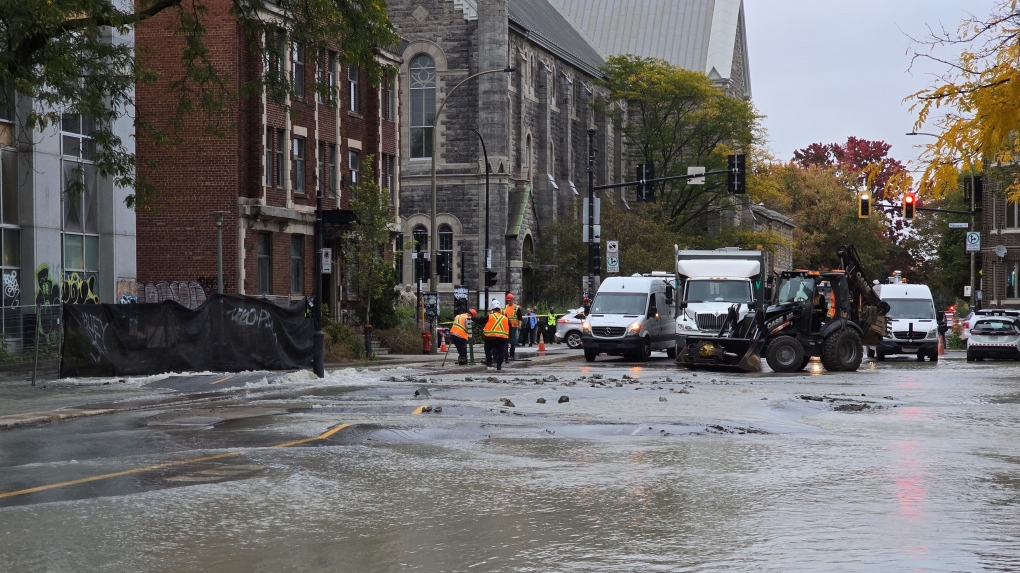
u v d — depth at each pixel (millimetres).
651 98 84500
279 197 43781
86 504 10891
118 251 35906
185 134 41500
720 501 11031
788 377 32406
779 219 115188
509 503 10977
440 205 78438
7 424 18125
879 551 8672
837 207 123500
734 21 112625
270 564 8398
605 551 8773
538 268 80875
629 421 18312
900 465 13539
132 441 15922
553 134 87562
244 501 11086
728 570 8070
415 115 79062
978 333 45281
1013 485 12016
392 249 52969
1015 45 13539
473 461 13859
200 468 13227
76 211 34625
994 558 8414
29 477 12586
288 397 23422
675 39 112750
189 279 41594
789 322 36062
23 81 23531
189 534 9508
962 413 20625
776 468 13273
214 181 41531
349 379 29609
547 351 50688
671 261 74125
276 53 28359
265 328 31281
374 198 44938
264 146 42531
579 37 109250
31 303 32312
